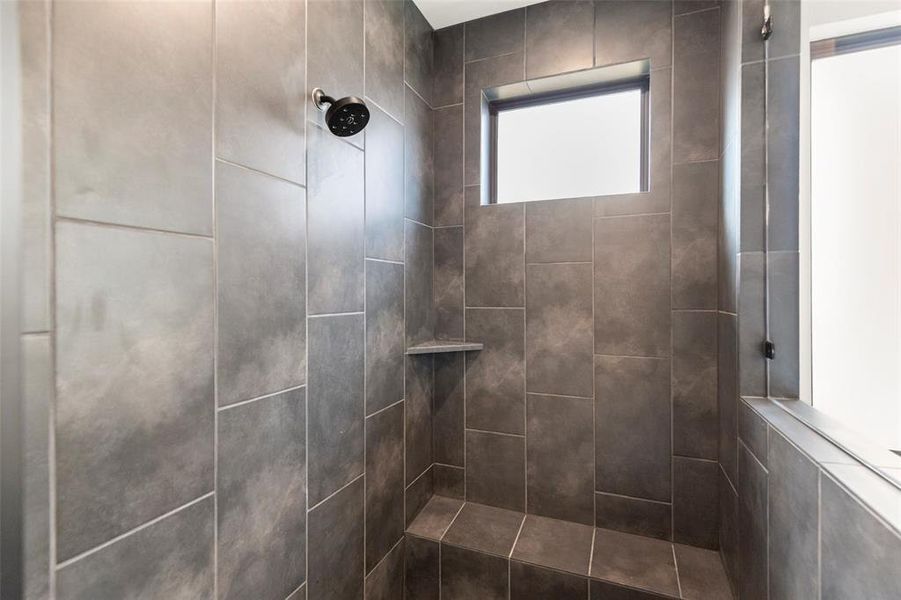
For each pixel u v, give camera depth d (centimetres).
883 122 69
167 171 74
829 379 91
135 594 69
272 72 97
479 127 176
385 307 146
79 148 62
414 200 167
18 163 55
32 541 57
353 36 128
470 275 178
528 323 170
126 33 68
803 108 102
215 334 83
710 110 144
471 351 179
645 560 140
